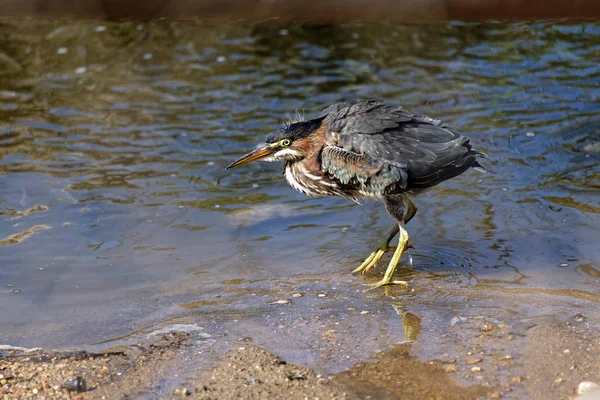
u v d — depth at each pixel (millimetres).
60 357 8695
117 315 9719
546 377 7781
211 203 12867
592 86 16297
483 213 12227
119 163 13984
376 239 11766
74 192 13023
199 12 18453
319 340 8875
